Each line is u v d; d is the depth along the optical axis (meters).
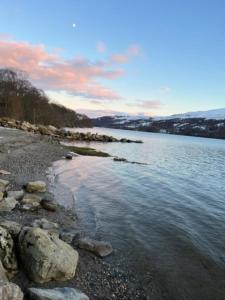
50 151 49.84
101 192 25.70
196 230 17.44
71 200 21.69
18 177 25.09
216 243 15.60
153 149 89.12
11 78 155.62
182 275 11.95
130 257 12.99
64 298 8.45
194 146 126.94
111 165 44.66
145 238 15.44
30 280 9.52
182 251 14.22
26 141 54.34
